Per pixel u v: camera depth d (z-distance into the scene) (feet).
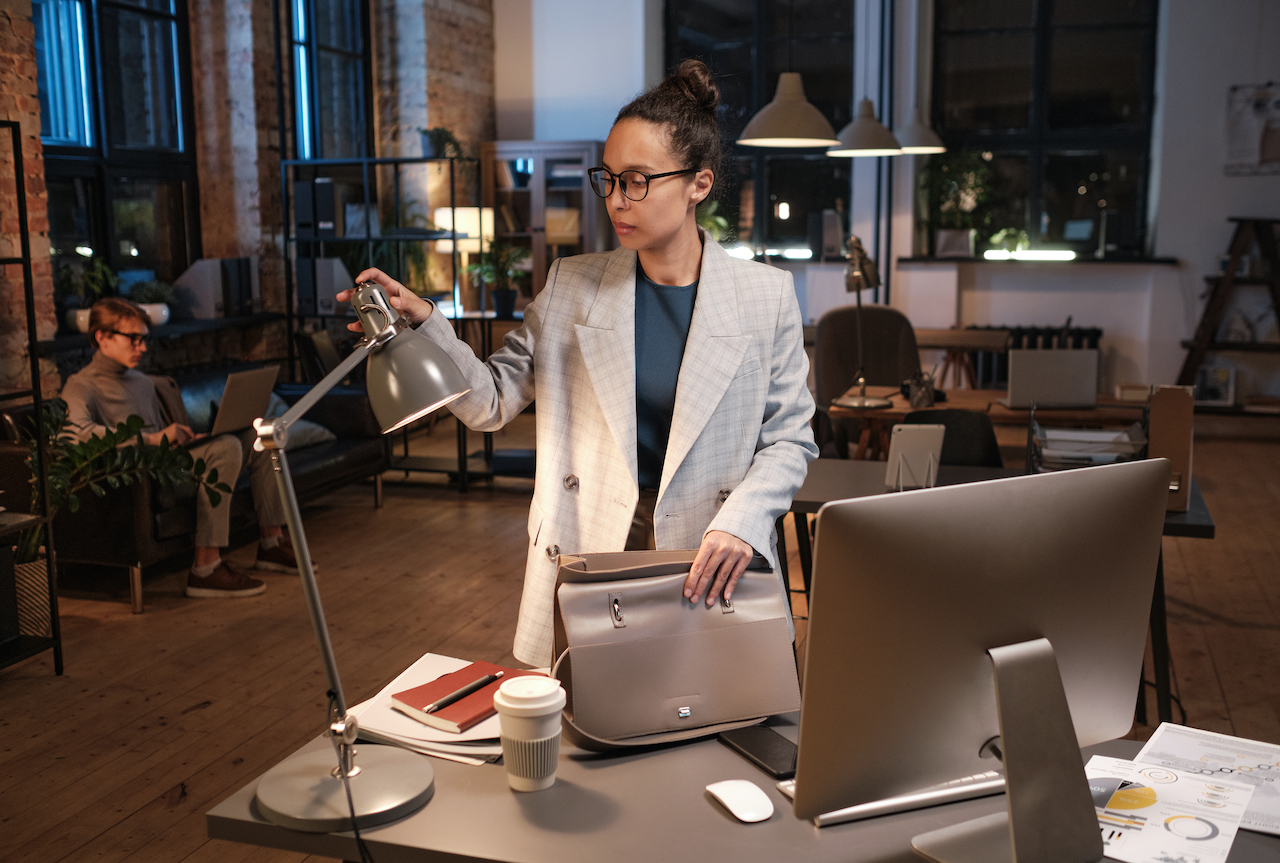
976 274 29.14
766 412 5.92
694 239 5.88
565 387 5.88
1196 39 26.55
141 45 20.45
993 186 29.63
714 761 4.75
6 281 14.87
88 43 18.93
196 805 8.87
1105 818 4.36
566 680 4.91
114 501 13.44
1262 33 26.07
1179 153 27.04
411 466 21.07
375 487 19.42
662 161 5.21
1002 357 28.66
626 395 5.67
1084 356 16.31
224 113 21.90
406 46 26.99
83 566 15.65
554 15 29.68
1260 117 26.25
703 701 4.93
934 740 3.97
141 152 20.34
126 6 19.84
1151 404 9.94
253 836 4.20
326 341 20.08
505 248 26.45
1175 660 12.23
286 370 22.72
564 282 5.99
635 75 29.35
